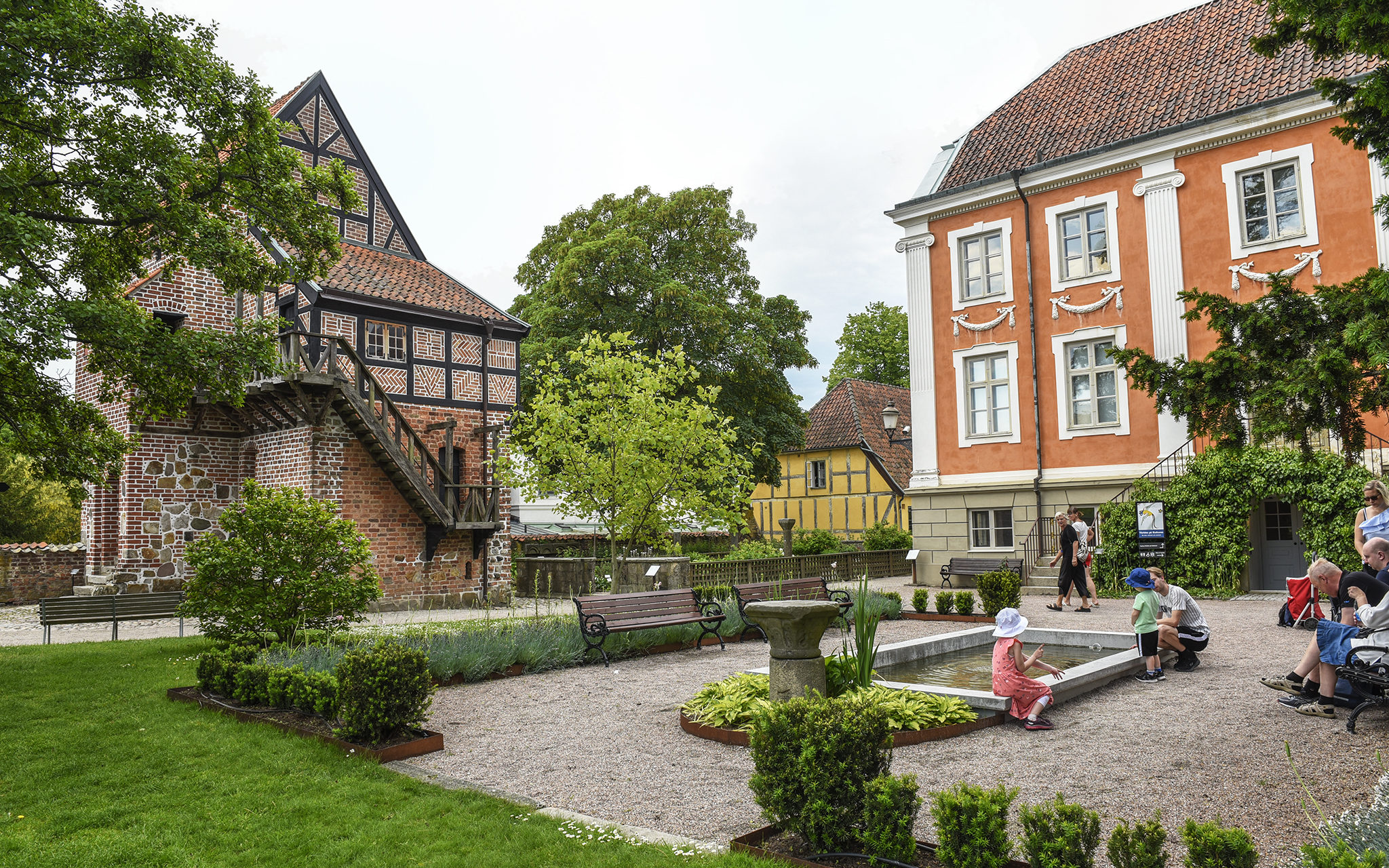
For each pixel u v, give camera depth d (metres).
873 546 27.31
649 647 11.76
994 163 21.58
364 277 19.66
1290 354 5.74
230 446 19.02
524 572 22.41
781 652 7.00
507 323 21.45
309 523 10.38
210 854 4.51
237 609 10.12
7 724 7.36
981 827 3.59
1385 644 6.57
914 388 22.23
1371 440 15.57
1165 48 21.08
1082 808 3.46
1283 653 9.90
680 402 16.59
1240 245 17.55
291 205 11.49
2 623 16.31
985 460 20.97
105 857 4.45
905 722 6.62
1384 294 5.30
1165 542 17.12
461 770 6.12
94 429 11.02
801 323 31.31
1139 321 18.75
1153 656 8.76
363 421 17.19
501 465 17.12
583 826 4.77
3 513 31.64
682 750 6.56
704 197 29.39
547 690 9.17
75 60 9.57
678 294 27.09
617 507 16.25
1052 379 19.95
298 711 7.60
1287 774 5.45
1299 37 5.91
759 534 31.12
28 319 8.41
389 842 4.62
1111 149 18.95
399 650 6.71
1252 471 16.16
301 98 20.66
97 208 10.15
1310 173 16.77
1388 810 4.03
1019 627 7.06
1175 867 4.05
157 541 17.94
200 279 18.69
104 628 15.29
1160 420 18.33
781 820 4.39
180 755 6.36
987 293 21.23
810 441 36.16
